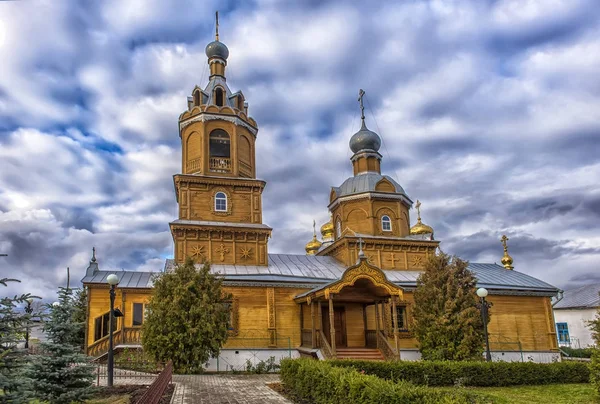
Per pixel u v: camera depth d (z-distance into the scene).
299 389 16.77
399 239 37.28
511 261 43.69
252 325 30.05
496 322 34.59
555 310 50.84
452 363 21.41
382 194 38.88
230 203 33.78
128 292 30.27
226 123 35.09
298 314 31.11
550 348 35.28
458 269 28.34
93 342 29.33
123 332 29.06
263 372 26.89
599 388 18.19
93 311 30.03
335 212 41.09
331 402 13.84
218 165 34.44
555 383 22.03
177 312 24.53
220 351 28.64
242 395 17.44
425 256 37.97
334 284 25.73
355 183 39.88
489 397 17.69
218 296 26.00
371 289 28.47
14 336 9.34
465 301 27.20
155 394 11.73
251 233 33.47
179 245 32.06
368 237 36.69
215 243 32.78
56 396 13.54
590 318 47.28
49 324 13.93
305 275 33.03
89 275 31.41
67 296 14.39
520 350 33.66
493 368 21.56
